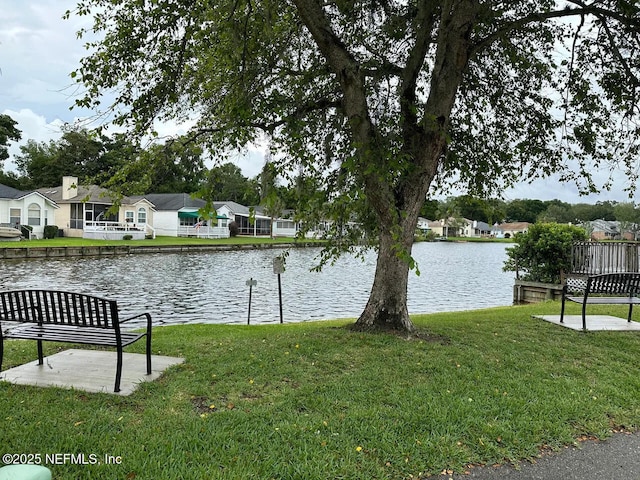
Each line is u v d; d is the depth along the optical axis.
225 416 3.47
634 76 7.04
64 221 39.69
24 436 3.08
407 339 5.88
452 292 19.80
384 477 2.78
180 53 6.20
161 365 4.82
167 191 58.34
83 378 4.35
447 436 3.29
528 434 3.41
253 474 2.70
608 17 6.81
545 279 15.04
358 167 5.19
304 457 2.92
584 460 3.13
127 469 2.71
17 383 4.17
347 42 7.14
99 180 6.61
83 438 3.06
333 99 6.89
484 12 6.36
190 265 26.44
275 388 4.14
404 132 6.12
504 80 8.00
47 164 53.81
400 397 3.96
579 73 7.79
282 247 46.69
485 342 5.98
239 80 6.18
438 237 89.12
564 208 93.75
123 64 6.23
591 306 9.93
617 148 7.98
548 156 8.27
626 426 3.69
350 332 6.20
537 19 6.40
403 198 6.12
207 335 6.98
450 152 7.27
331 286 19.73
